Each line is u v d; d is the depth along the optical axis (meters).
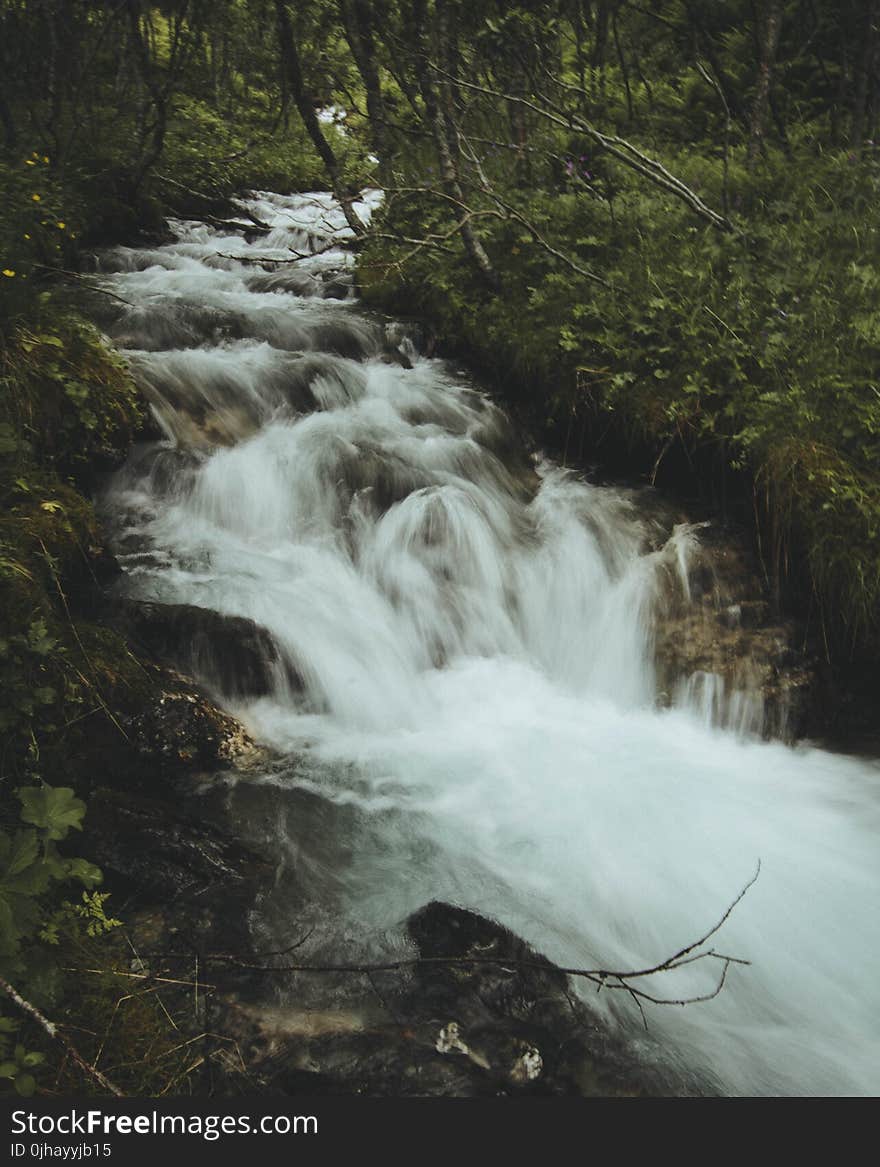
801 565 5.52
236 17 12.70
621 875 3.99
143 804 3.85
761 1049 3.26
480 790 4.48
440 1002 3.17
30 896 3.11
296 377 6.85
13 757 3.69
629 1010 3.33
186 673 4.60
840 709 5.35
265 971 3.24
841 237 6.96
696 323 6.39
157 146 10.54
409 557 5.74
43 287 7.09
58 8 10.70
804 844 4.30
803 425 5.54
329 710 4.87
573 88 8.21
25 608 3.95
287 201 13.48
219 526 5.75
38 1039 2.85
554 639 5.76
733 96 10.28
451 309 7.80
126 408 5.70
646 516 6.09
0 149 9.91
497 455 6.73
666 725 5.29
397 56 9.38
